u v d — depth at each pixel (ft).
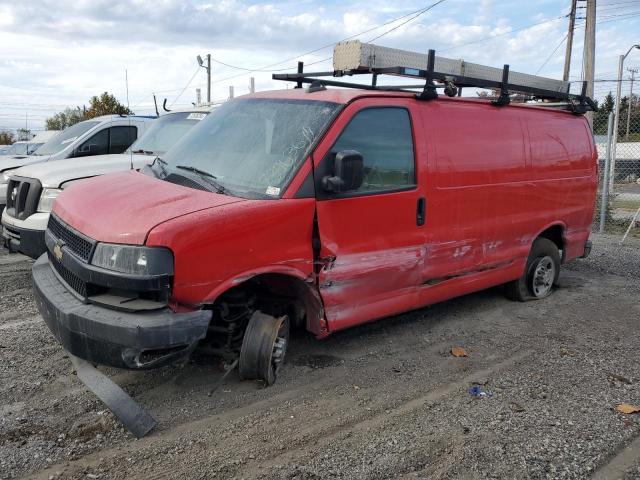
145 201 12.80
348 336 18.02
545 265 22.98
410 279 16.60
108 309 11.78
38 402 12.90
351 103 14.92
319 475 10.66
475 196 18.21
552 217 22.07
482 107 18.93
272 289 14.90
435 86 17.13
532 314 21.20
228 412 12.86
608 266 30.01
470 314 20.90
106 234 11.88
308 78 17.53
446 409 13.46
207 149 15.47
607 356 17.25
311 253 13.94
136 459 10.93
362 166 13.85
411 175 16.22
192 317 11.73
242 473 10.64
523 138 20.22
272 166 14.06
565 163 22.36
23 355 15.37
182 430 12.03
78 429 11.76
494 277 20.03
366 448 11.65
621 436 12.48
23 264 25.34
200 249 11.85
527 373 15.75
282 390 14.03
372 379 14.97
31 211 21.38
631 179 84.12
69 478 10.27
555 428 12.70
